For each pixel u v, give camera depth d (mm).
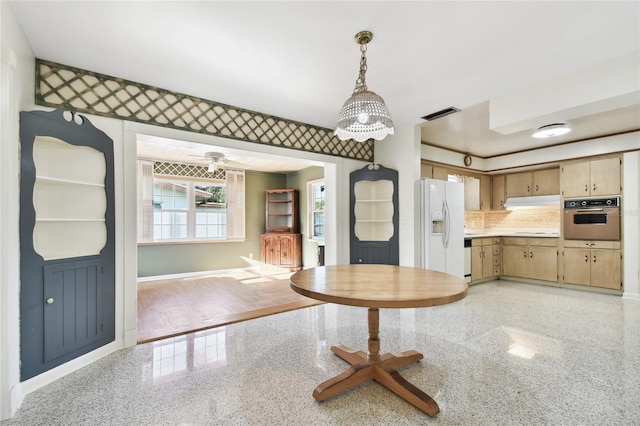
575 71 2553
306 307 3701
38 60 2305
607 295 4211
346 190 4375
